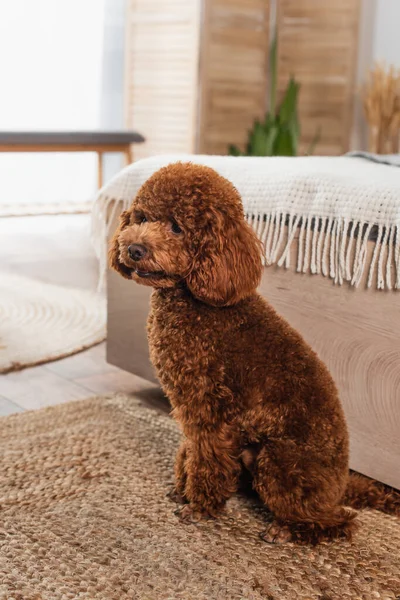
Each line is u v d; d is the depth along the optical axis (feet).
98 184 15.44
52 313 10.23
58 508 5.20
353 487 5.42
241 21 16.60
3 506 5.19
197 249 4.55
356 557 4.74
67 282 11.99
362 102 16.76
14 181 18.75
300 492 4.72
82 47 18.75
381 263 5.10
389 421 5.29
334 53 16.57
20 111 18.51
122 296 7.39
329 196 5.41
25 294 11.13
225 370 4.77
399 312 5.08
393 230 5.01
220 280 4.50
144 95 17.31
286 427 4.71
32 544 4.74
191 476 5.11
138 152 17.63
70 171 19.31
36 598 4.18
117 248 5.00
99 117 19.15
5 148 13.60
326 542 4.88
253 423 4.80
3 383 7.73
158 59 16.88
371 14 16.70
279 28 17.26
